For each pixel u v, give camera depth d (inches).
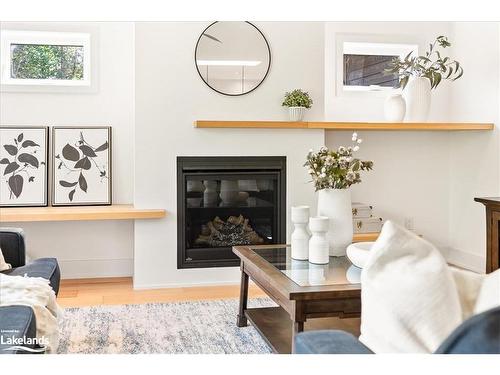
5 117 171.9
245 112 173.2
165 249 168.7
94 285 169.6
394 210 199.3
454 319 45.8
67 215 158.7
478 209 189.0
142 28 165.6
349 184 119.1
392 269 47.9
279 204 174.9
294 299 88.5
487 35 182.2
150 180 167.5
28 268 112.5
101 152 176.2
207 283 171.9
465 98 193.8
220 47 170.9
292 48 176.1
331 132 191.8
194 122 167.6
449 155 203.2
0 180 170.2
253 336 120.5
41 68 176.9
